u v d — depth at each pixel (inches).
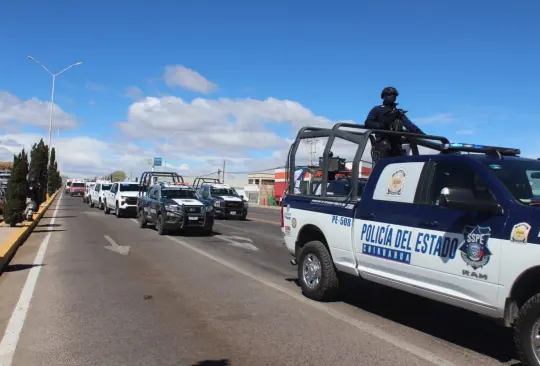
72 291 303.0
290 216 309.6
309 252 289.1
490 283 176.7
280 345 205.2
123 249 500.7
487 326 239.3
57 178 3476.9
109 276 354.6
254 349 200.1
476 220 184.4
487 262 177.8
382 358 191.0
